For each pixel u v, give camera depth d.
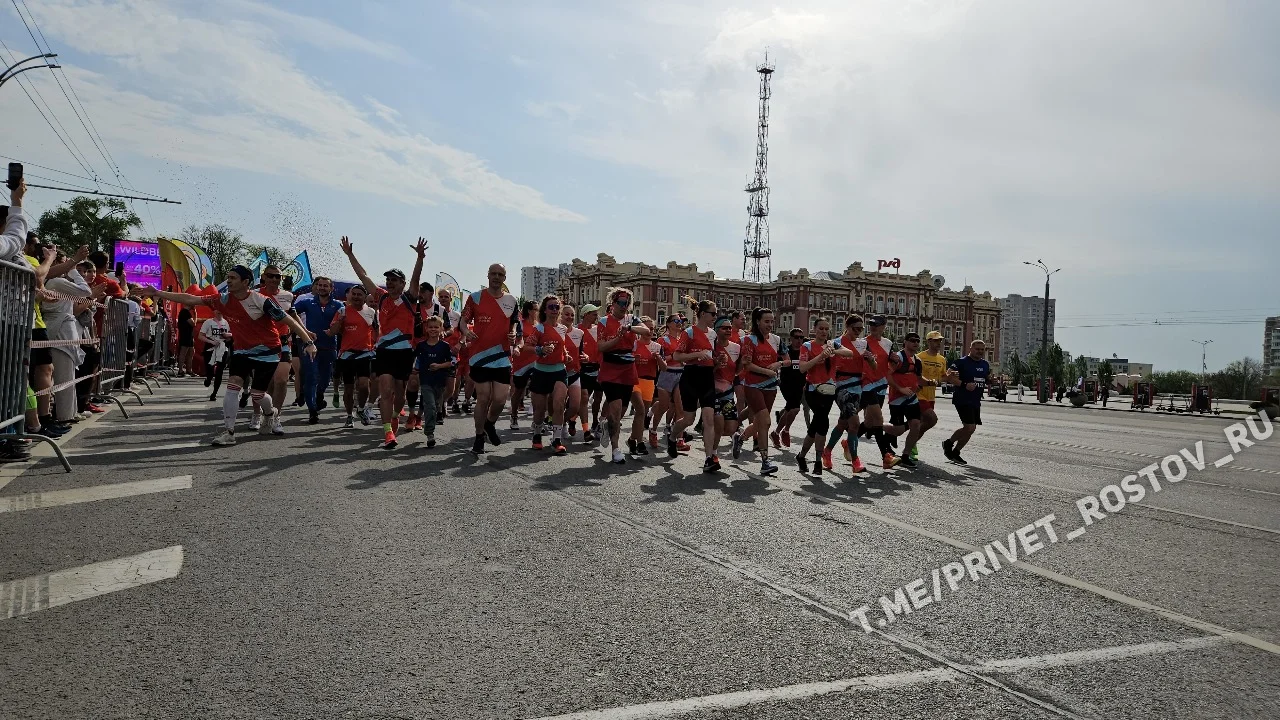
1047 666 3.50
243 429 10.45
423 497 6.46
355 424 11.78
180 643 3.34
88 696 2.83
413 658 3.28
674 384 10.25
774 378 8.97
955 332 116.31
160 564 4.38
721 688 3.12
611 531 5.60
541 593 4.18
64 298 8.91
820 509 6.83
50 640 3.32
